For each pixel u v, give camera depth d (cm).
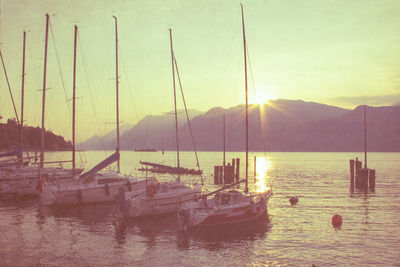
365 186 4350
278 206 3206
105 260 1661
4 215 2655
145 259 1688
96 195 2966
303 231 2272
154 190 2589
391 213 2875
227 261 1684
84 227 2295
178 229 2255
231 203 2438
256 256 1766
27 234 2112
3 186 3266
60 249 1820
